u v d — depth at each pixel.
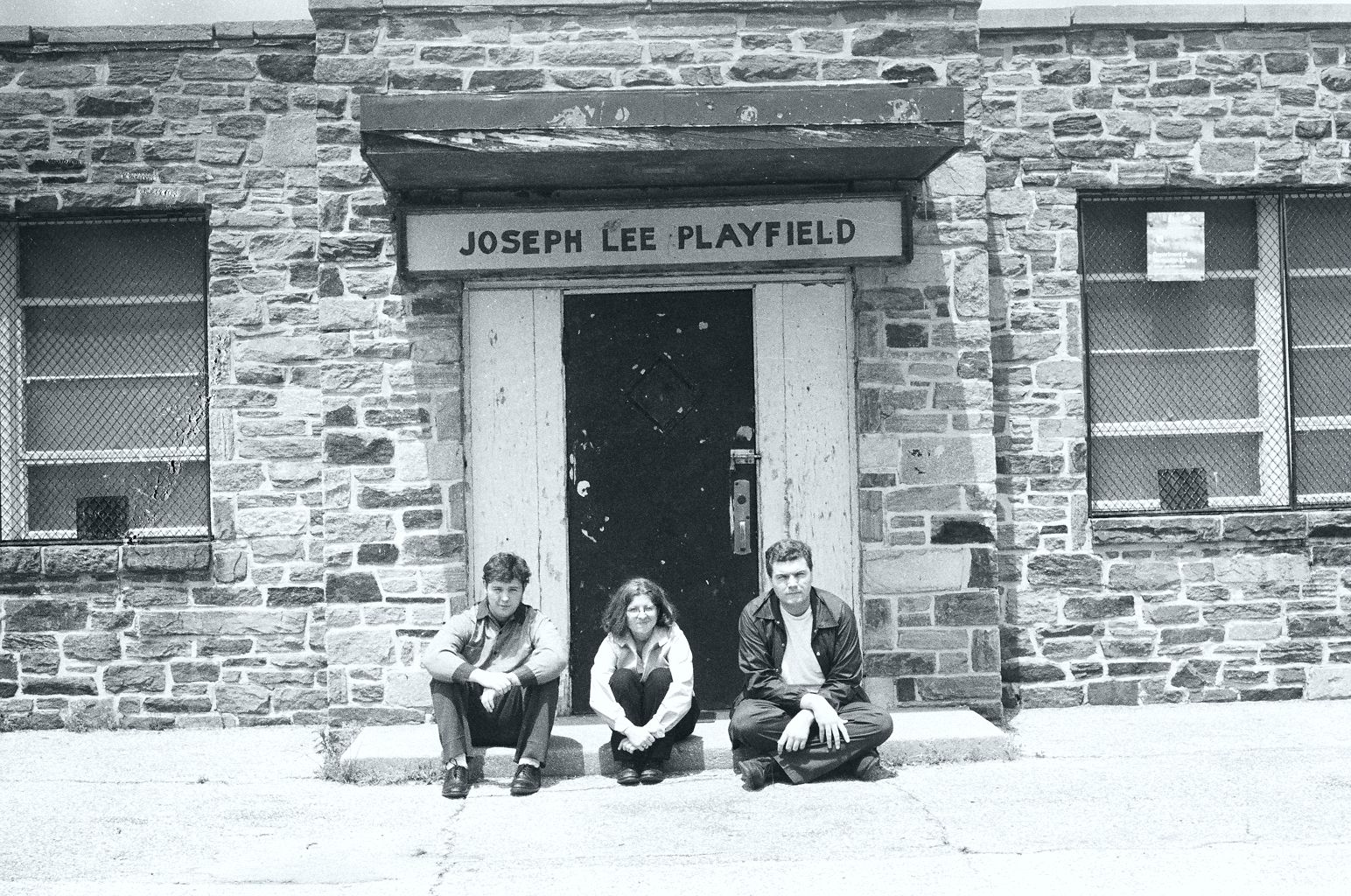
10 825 5.77
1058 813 5.69
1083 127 8.00
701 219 7.39
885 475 7.44
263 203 7.89
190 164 7.88
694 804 5.99
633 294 7.60
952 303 7.48
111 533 8.02
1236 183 8.03
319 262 7.43
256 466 7.86
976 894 4.67
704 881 4.89
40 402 8.05
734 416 7.61
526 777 6.27
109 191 7.85
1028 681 7.91
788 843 5.35
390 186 7.30
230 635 7.80
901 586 7.42
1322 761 6.49
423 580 7.39
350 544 7.40
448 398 7.43
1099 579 7.93
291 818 5.87
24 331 8.04
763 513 7.57
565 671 7.57
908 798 6.00
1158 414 8.21
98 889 4.91
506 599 6.51
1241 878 4.78
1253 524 7.92
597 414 7.60
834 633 6.51
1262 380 8.20
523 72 7.38
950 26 7.45
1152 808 5.72
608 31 7.40
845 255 7.38
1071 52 8.00
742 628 6.59
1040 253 8.01
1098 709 7.85
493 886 4.89
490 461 7.55
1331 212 8.23
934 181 7.49
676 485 7.61
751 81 7.40
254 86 7.89
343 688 7.38
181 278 8.05
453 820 5.82
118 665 7.77
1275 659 7.94
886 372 7.45
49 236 8.05
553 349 7.58
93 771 6.77
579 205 7.36
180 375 8.05
